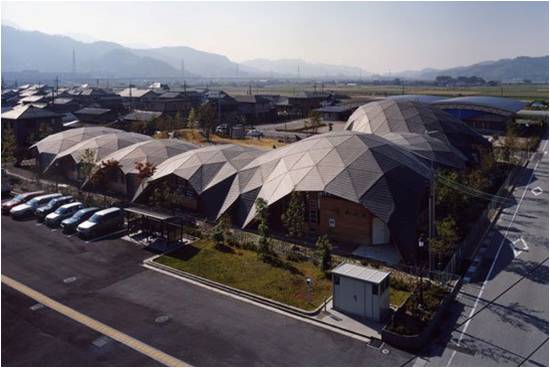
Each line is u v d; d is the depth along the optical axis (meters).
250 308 26.11
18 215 42.50
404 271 30.78
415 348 21.97
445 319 24.92
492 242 36.47
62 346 22.45
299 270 30.80
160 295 27.72
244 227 38.53
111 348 22.28
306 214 37.75
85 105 132.25
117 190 51.84
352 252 34.06
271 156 44.78
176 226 36.47
